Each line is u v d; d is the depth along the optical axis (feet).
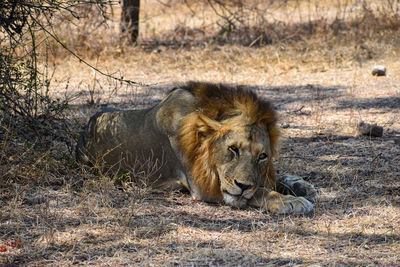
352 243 24.82
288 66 76.07
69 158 34.99
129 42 87.15
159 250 24.02
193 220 27.96
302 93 62.44
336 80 68.54
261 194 29.40
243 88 30.32
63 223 26.91
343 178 34.12
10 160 33.32
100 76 72.13
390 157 38.22
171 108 31.48
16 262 22.74
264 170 29.32
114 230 26.18
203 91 30.55
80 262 22.79
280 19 102.53
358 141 42.93
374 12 94.99
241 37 90.17
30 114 37.24
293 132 46.19
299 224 27.27
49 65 75.56
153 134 32.35
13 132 34.24
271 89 65.36
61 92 61.11
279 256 23.49
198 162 29.78
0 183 30.89
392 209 28.96
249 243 24.90
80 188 31.76
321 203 30.17
